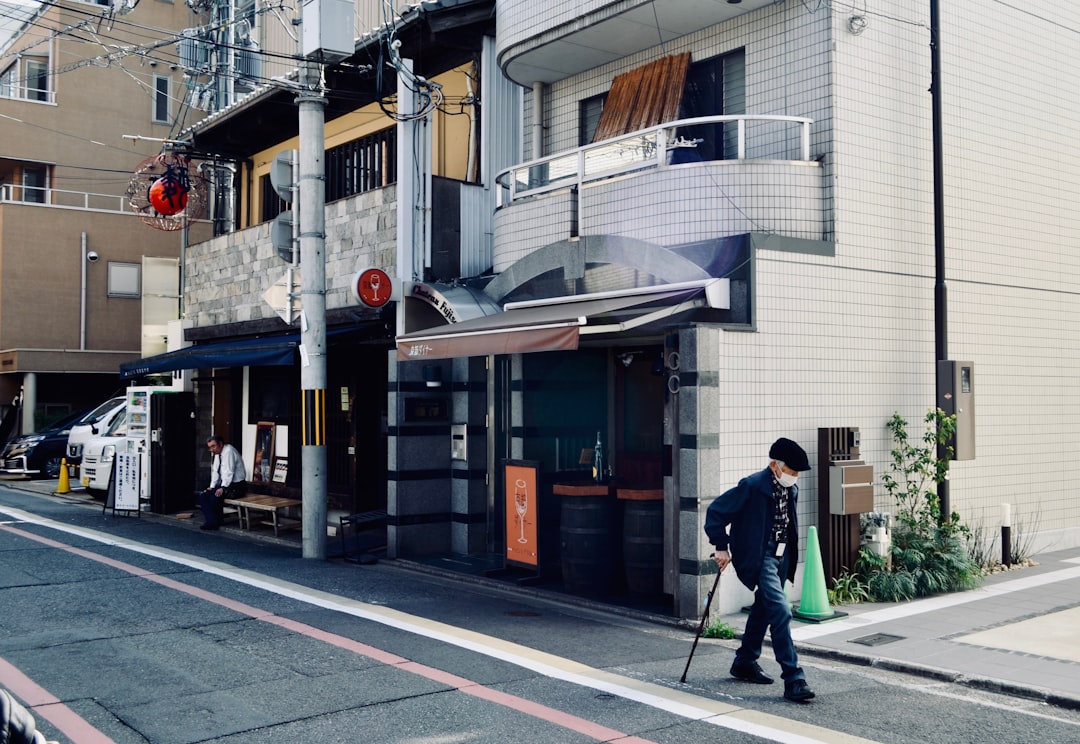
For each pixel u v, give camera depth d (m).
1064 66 12.75
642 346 11.38
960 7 11.51
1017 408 11.86
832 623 8.42
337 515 14.91
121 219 29.08
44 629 7.86
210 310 18.12
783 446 6.60
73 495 19.92
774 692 6.48
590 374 12.20
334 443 15.12
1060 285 12.54
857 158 10.22
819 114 10.20
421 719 5.76
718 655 7.51
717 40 11.38
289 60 17.48
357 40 14.16
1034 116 12.30
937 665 7.03
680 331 8.71
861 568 9.49
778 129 10.60
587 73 13.00
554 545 10.66
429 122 12.90
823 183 10.07
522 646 7.62
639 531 9.48
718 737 5.52
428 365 12.52
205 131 18.33
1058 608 9.04
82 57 30.03
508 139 13.70
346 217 14.08
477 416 12.60
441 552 12.56
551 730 5.59
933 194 10.88
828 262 9.80
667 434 9.20
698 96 11.67
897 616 8.68
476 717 5.80
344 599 9.39
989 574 10.79
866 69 10.38
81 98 30.12
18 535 13.00
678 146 10.41
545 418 11.95
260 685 6.41
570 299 10.71
